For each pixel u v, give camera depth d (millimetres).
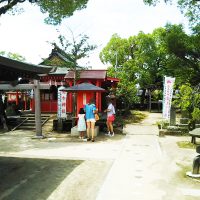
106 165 9086
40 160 9727
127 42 33062
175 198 6316
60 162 9445
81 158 10016
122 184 7246
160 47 29859
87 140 13617
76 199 6262
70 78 20375
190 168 8766
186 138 14445
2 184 7164
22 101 26281
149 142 13250
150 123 20281
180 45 22203
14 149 11688
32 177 7758
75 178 7711
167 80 15445
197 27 21984
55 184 7207
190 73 24547
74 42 18234
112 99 23078
